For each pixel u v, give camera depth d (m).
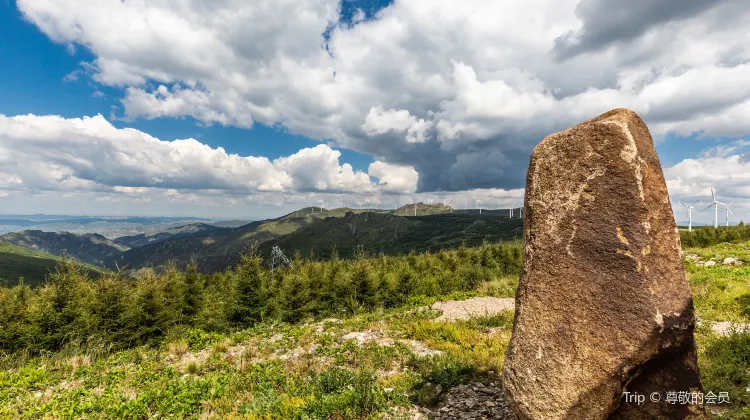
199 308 18.92
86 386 9.62
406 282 23.30
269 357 11.37
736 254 23.11
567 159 5.18
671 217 4.68
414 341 11.78
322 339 12.70
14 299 15.41
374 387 7.33
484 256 31.73
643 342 4.28
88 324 14.08
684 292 4.39
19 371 10.88
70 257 15.79
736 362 7.01
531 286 5.17
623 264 4.57
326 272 24.19
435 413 6.56
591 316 4.61
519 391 4.91
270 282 20.88
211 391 8.20
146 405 7.67
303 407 6.73
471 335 11.52
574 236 4.95
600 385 4.40
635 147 4.78
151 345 14.96
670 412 4.34
